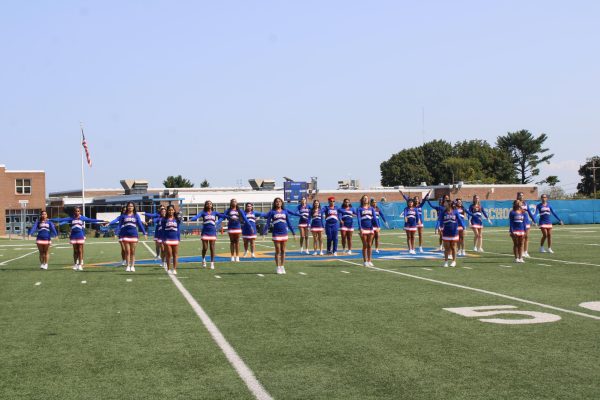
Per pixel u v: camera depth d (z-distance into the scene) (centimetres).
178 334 891
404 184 10388
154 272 1773
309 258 2217
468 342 812
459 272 1661
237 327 936
